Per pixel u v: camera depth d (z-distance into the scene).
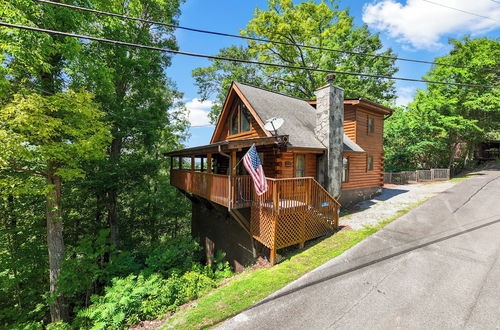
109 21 9.91
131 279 6.78
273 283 5.22
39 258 10.86
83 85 9.85
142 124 13.46
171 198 17.89
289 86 26.73
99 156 8.88
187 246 9.65
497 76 19.69
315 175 10.89
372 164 14.20
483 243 6.23
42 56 7.12
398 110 23.89
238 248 9.73
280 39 22.88
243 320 4.11
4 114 6.69
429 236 6.89
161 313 5.14
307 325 3.83
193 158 11.30
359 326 3.72
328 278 5.13
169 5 14.50
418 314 3.88
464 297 4.21
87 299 8.73
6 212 10.72
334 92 10.57
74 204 12.94
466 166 25.39
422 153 22.80
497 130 24.47
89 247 9.16
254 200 7.80
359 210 10.77
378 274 5.10
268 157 10.41
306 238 7.38
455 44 21.83
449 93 20.66
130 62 12.38
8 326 9.18
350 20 23.67
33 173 8.48
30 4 6.42
